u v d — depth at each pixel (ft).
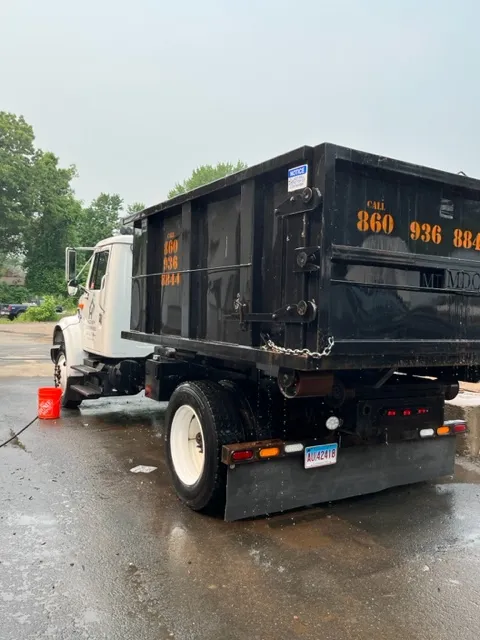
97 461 18.07
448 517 13.70
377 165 10.75
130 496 14.79
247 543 11.95
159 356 17.60
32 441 20.56
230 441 12.91
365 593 9.89
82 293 26.18
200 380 14.64
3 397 30.48
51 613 9.09
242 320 12.12
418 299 11.73
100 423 23.94
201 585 10.09
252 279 11.85
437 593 9.91
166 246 16.70
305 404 13.71
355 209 10.85
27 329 94.84
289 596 9.74
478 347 12.55
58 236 155.74
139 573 10.50
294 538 12.27
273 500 13.02
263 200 11.83
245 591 9.89
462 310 12.51
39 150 154.81
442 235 12.31
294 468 13.28
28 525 12.69
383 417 13.46
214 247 13.76
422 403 14.15
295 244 10.61
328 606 9.43
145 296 17.94
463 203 12.66
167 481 16.12
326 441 13.52
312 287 10.21
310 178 10.27
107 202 195.83
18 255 159.53
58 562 10.89
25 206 148.36
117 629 8.68
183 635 8.54
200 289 14.40
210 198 13.96
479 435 22.97
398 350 11.13
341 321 10.55
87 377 24.81
